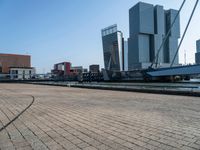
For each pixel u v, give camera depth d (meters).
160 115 7.81
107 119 7.11
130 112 8.46
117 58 144.38
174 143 4.68
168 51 145.00
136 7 147.50
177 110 8.93
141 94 17.28
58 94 17.03
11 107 9.55
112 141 4.83
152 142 4.75
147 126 6.16
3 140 4.91
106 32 151.00
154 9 149.50
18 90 21.88
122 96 15.45
